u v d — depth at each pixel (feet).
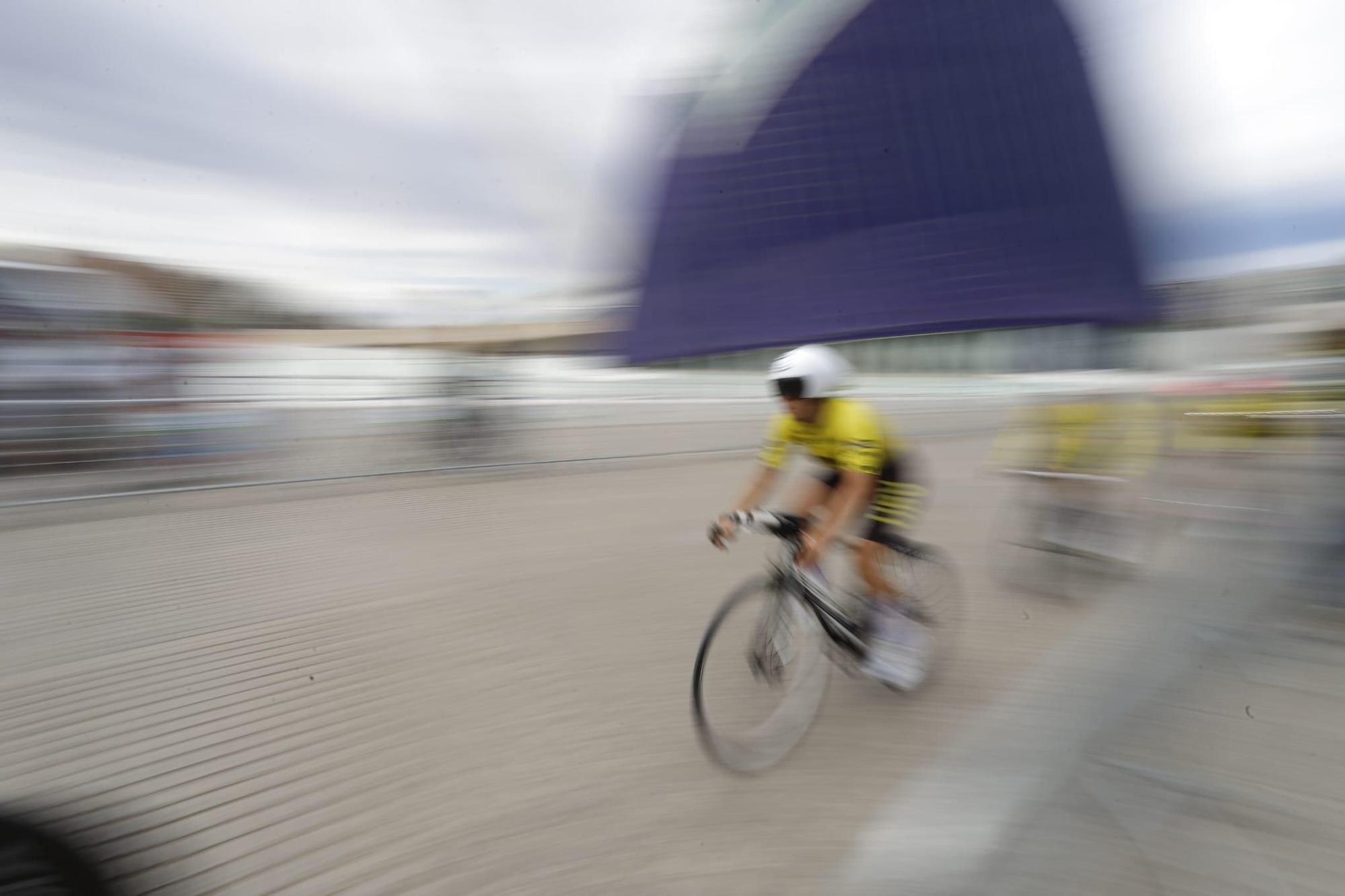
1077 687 5.21
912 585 11.26
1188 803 4.84
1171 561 7.41
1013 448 15.29
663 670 11.23
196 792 8.04
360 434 26.40
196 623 12.90
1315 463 11.80
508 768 8.52
